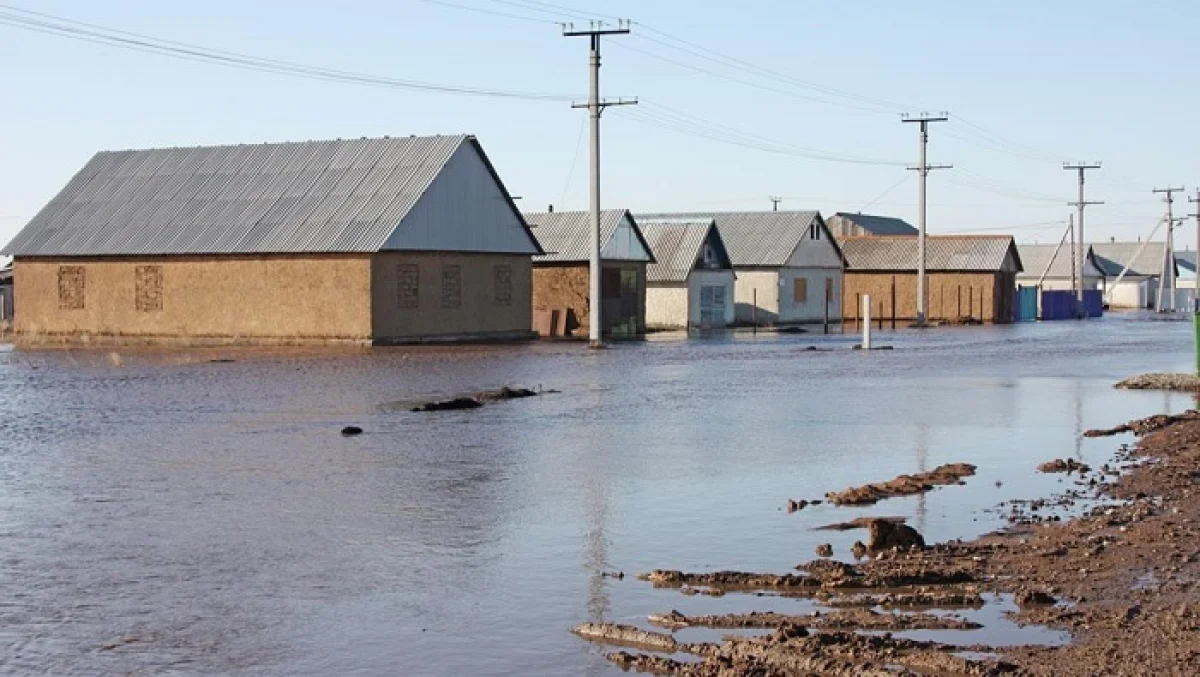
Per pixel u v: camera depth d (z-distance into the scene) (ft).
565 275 189.37
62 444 59.36
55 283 163.32
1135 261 448.24
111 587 31.96
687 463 53.16
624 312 192.54
